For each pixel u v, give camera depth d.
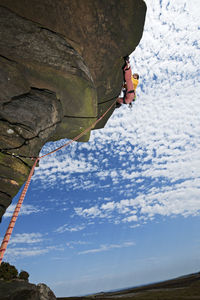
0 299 3.31
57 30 5.84
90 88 6.12
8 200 4.55
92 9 6.09
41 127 5.23
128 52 7.58
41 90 5.49
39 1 5.32
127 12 6.54
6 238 2.77
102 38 6.69
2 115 4.59
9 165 4.47
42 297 4.44
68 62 5.63
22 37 5.09
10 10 5.12
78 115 6.91
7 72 4.83
